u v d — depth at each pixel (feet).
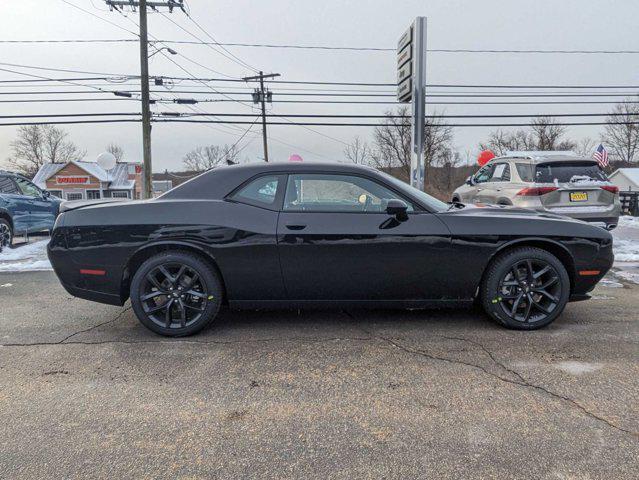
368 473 6.91
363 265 12.48
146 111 65.26
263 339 12.60
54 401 9.23
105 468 7.09
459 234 12.48
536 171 25.29
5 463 7.22
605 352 11.43
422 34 28.50
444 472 6.90
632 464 7.02
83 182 164.86
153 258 12.56
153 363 11.08
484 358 11.10
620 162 184.03
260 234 12.32
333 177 12.89
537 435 7.83
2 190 31.94
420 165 29.53
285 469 7.04
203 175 13.24
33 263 24.91
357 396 9.32
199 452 7.50
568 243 12.80
